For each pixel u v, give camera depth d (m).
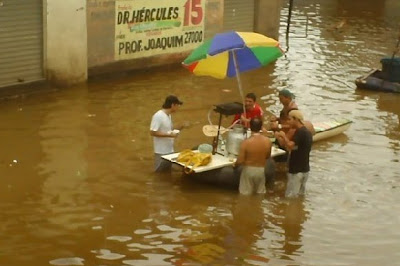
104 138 20.38
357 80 27.25
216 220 15.20
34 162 18.23
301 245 14.14
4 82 24.02
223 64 18.34
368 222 15.40
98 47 26.84
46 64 25.09
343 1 53.03
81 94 25.17
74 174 17.53
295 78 29.06
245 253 13.67
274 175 17.44
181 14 29.59
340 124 21.47
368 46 36.53
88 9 26.12
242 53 18.33
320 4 51.22
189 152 17.17
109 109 23.42
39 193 16.30
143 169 18.05
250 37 17.47
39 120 21.80
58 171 17.67
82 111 23.02
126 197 16.27
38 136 20.27
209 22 31.16
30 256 13.24
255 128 16.42
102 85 26.58
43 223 14.73
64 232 14.33
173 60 29.81
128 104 24.17
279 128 18.22
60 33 25.20
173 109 17.58
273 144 18.31
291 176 16.56
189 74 29.19
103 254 13.41
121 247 13.74
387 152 20.19
